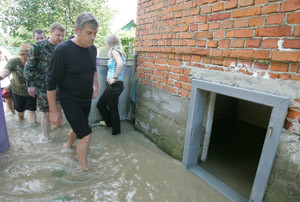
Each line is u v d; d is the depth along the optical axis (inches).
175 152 109.3
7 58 167.5
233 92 74.8
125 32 421.7
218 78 81.1
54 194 78.4
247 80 70.8
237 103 196.7
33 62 110.1
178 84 102.9
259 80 67.1
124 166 100.4
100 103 139.4
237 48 71.5
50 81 79.7
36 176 89.1
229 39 73.8
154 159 108.4
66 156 106.3
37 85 113.7
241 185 90.4
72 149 114.0
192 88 92.7
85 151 92.5
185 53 95.0
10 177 87.5
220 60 79.4
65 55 78.0
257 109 177.3
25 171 92.3
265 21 62.2
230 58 75.5
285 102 60.1
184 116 100.2
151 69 124.9
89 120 152.6
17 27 350.0
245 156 119.6
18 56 134.7
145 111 135.9
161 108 118.3
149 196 80.4
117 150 116.2
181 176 94.8
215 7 77.4
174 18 99.3
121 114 166.1
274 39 60.5
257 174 71.4
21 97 142.4
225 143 137.3
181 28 95.6
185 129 100.6
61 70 79.3
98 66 142.4
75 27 76.8
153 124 127.8
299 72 56.9
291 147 61.2
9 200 74.1
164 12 106.1
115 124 134.3
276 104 62.4
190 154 100.0
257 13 64.0
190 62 94.1
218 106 184.1
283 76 60.7
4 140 109.6
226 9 73.3
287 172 63.1
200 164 106.5
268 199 69.6
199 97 92.3
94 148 117.1
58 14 355.9
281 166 64.4
